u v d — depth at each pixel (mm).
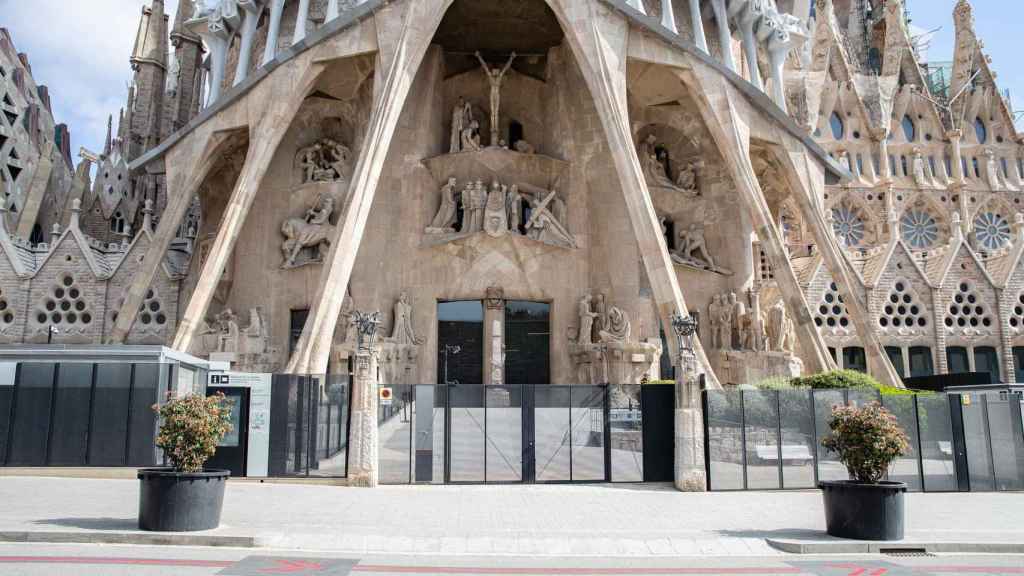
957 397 17156
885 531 10109
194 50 52531
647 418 17250
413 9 26969
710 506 13625
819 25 51719
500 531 10562
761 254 41594
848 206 48625
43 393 16797
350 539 9805
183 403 10242
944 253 42375
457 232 30375
